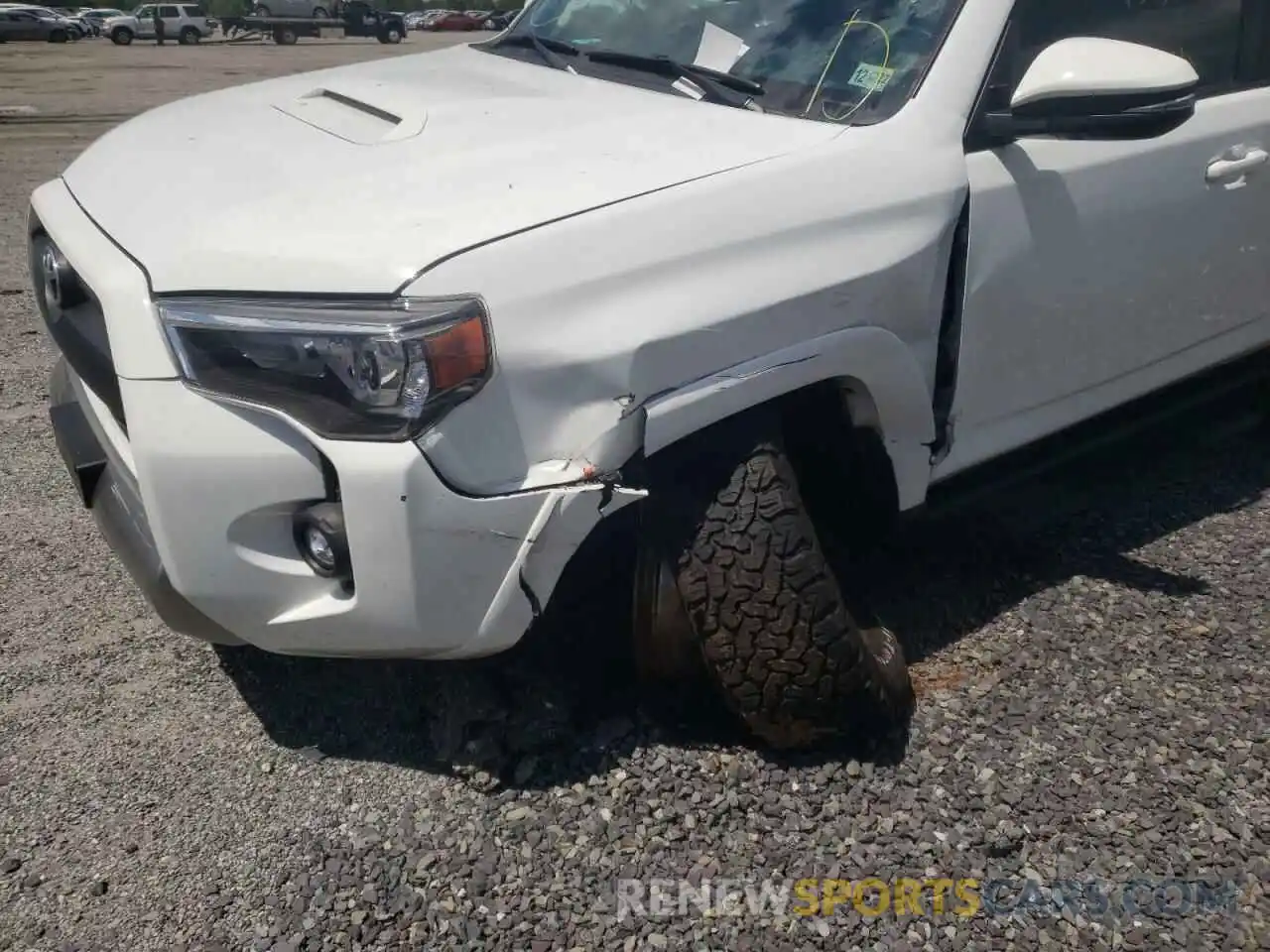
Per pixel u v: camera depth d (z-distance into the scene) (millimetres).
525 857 2262
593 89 2826
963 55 2645
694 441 2270
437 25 49469
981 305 2662
